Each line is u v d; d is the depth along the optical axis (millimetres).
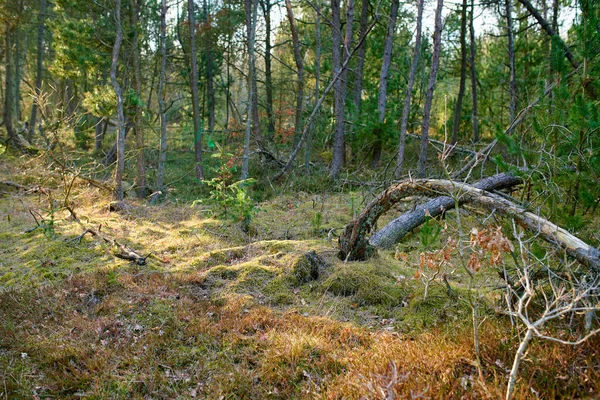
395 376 2941
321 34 19078
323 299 4883
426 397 2875
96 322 4363
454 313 4414
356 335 4160
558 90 5637
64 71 12242
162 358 3893
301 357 3809
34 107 20344
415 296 4754
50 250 6320
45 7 18359
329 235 6832
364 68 17422
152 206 9609
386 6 15648
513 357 3352
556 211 4891
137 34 11695
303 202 9797
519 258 5141
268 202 9984
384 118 12734
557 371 3131
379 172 11891
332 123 14719
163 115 11344
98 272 5453
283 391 3410
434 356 3490
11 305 4684
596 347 3293
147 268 5730
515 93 12203
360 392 3133
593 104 5098
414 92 15023
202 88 23047
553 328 3713
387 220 7820
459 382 3115
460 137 15836
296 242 6254
